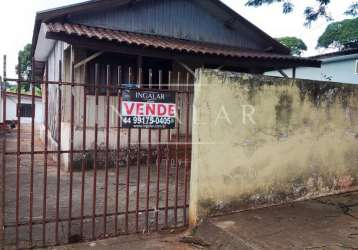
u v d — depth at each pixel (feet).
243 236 12.19
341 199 17.54
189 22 34.17
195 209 13.67
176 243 12.50
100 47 24.59
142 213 15.49
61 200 17.74
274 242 11.80
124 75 29.71
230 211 14.56
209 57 27.96
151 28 32.27
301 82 16.51
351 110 18.88
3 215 11.50
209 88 13.70
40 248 11.50
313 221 14.12
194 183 13.75
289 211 15.28
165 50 26.16
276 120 15.78
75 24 28.14
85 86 11.95
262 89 15.16
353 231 13.17
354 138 19.22
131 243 12.29
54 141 33.63
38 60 45.50
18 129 11.19
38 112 75.15
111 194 19.24
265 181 15.61
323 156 17.81
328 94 17.69
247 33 37.22
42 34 31.45
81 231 12.23
